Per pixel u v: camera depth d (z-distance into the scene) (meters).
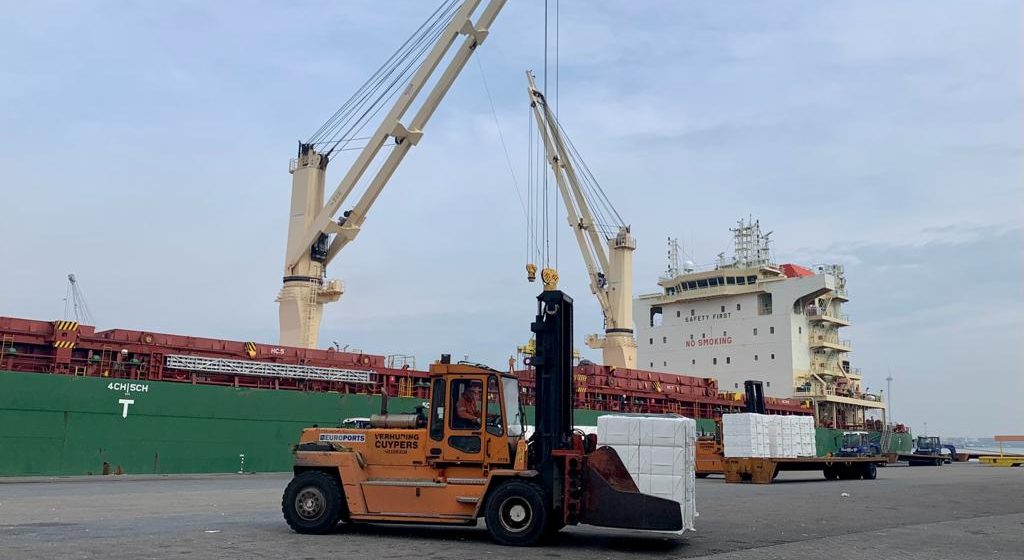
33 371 30.78
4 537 12.30
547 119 57.38
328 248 44.66
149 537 12.54
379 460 14.41
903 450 76.00
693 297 68.88
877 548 13.15
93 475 29.97
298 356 39.72
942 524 17.66
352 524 15.43
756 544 13.41
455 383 14.32
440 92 42.31
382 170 42.81
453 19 41.81
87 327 32.94
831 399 64.69
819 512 20.05
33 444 28.59
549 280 14.55
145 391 31.98
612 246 56.97
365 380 41.09
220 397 34.47
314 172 44.28
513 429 14.32
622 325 55.84
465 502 13.55
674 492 13.98
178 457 32.66
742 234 69.38
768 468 36.41
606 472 14.02
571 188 58.00
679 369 69.50
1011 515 20.31
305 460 14.32
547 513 12.88
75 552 10.73
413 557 11.20
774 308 65.06
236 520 15.63
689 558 11.60
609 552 12.23
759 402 44.19
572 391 14.33
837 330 69.75
